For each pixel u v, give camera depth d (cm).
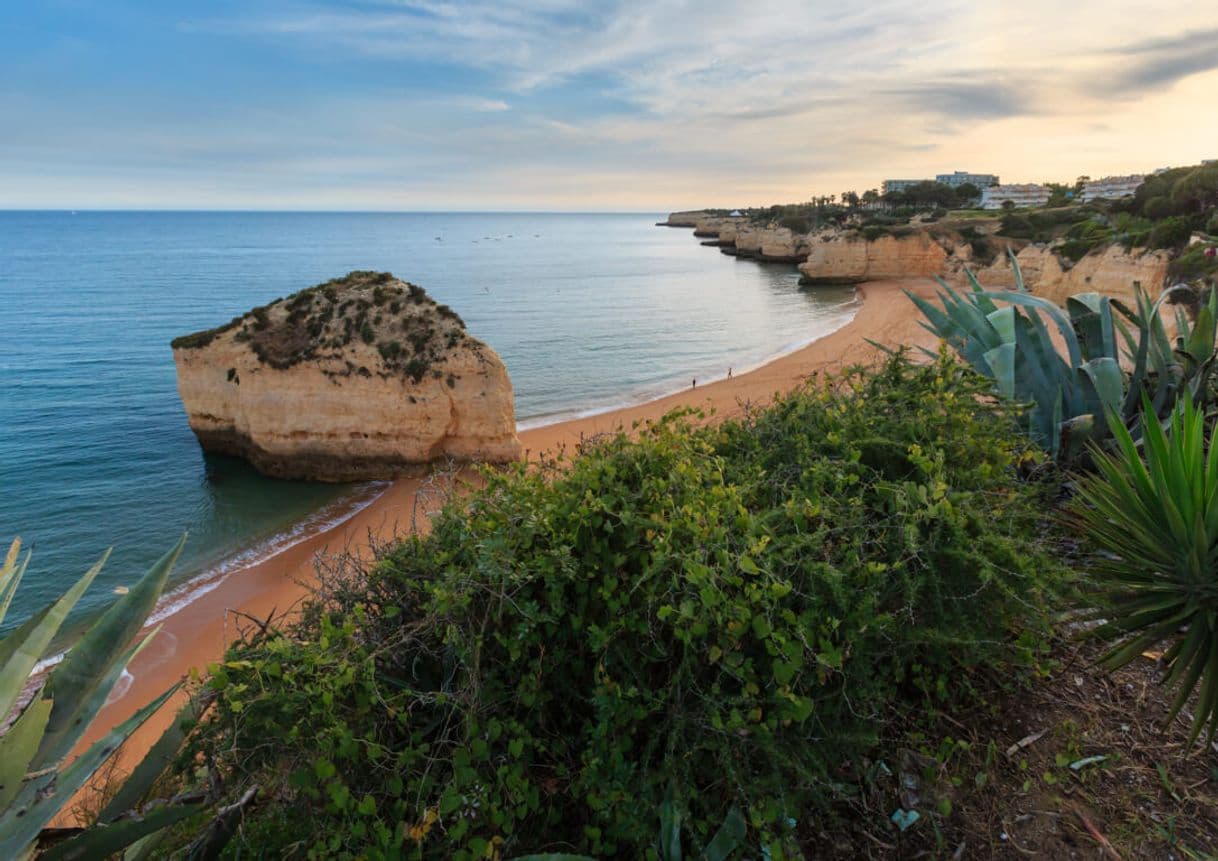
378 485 2228
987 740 295
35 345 4625
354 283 2445
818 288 7756
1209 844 245
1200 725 264
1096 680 329
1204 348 505
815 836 260
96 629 229
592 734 241
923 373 429
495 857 213
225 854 209
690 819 229
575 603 259
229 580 1576
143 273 10206
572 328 5362
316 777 213
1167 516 281
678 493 282
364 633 252
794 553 261
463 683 237
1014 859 246
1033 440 453
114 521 1952
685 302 6831
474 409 2233
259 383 2223
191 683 233
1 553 1759
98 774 289
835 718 250
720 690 238
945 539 278
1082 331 555
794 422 374
